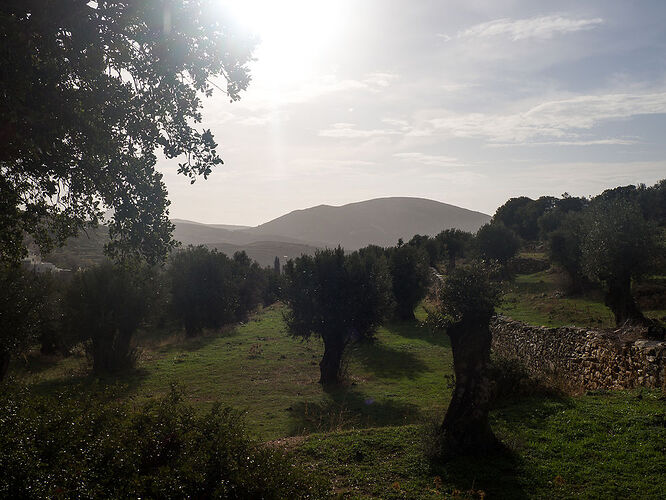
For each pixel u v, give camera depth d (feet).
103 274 90.33
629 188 208.95
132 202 29.66
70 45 24.18
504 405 46.01
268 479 20.04
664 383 43.29
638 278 81.41
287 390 76.18
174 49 26.45
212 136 29.17
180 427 22.25
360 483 31.94
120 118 27.73
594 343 56.44
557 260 135.44
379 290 85.30
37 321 79.00
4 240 29.94
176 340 127.85
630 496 27.78
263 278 204.95
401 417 58.75
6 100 20.48
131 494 17.75
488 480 31.45
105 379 82.74
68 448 19.98
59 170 27.86
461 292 37.88
